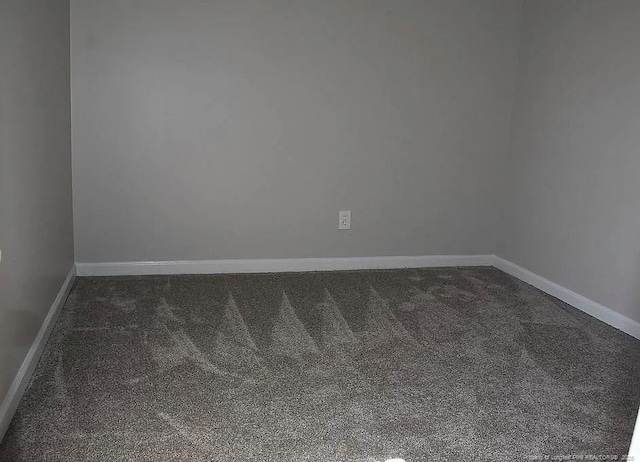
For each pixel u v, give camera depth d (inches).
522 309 131.9
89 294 134.8
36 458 72.1
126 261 150.7
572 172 135.6
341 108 152.7
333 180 155.9
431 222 162.9
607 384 95.9
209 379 94.6
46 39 111.8
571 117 135.8
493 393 91.9
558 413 86.2
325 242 158.9
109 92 142.5
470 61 156.4
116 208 147.8
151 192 148.5
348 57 150.8
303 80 149.9
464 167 161.5
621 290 121.2
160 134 146.3
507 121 161.2
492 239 166.6
